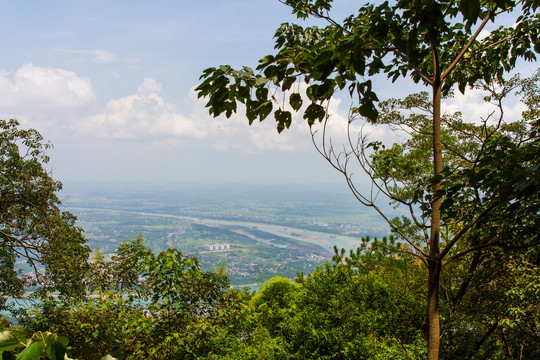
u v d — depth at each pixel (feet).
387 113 16.75
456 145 17.39
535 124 7.47
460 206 7.89
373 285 16.79
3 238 35.91
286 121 5.66
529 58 8.86
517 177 5.76
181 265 15.31
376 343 14.48
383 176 9.59
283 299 21.72
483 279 14.24
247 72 4.97
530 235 7.08
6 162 36.14
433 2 4.99
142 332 14.44
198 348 14.82
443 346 13.62
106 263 22.26
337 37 5.03
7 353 2.30
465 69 9.81
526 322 13.73
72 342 13.76
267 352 14.42
